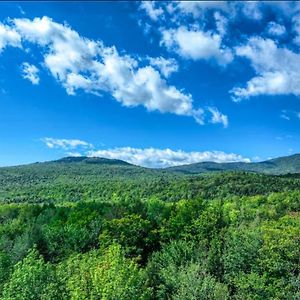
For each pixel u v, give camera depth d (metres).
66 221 83.75
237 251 50.00
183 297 39.59
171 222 68.56
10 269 45.91
